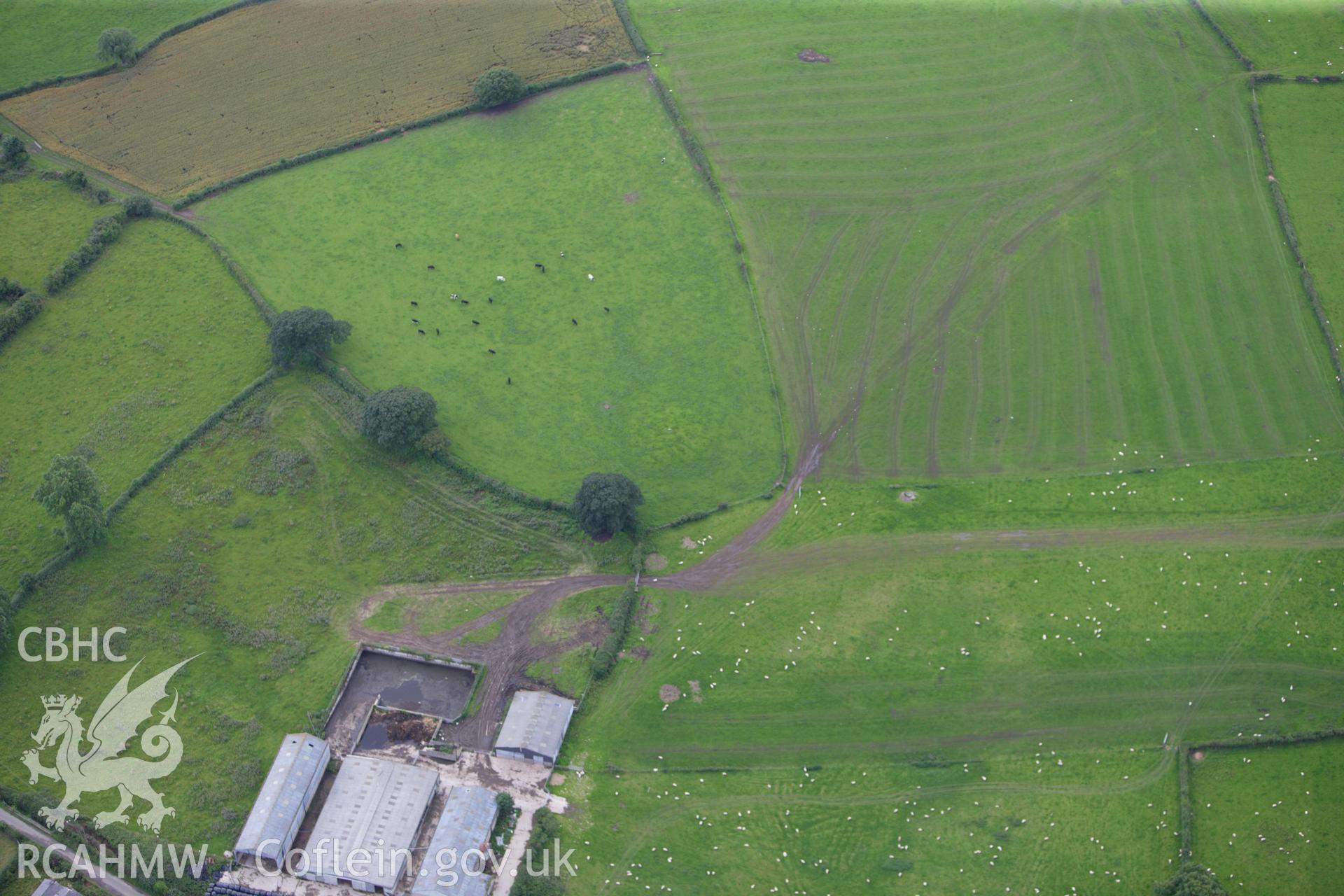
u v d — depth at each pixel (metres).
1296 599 159.88
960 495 174.38
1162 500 172.25
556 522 172.50
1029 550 167.12
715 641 158.62
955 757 146.62
